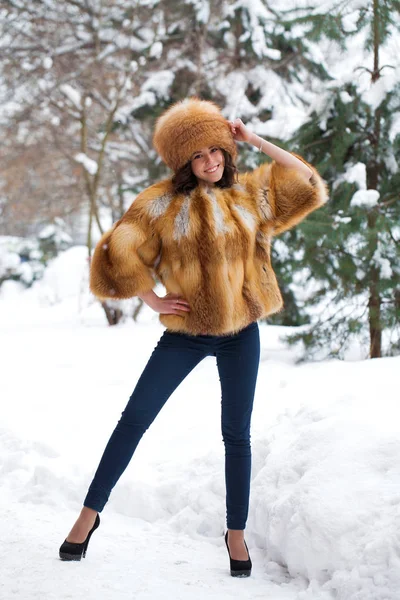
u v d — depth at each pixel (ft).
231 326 9.23
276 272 26.50
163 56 44.86
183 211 9.36
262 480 10.68
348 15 23.95
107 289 9.55
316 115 24.13
